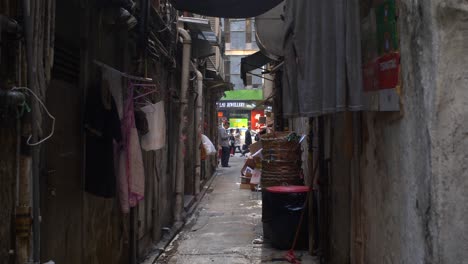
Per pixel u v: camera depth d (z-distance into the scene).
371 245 4.37
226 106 40.69
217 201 12.53
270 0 5.55
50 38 3.41
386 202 3.88
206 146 14.11
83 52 4.59
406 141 3.38
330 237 6.50
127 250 6.25
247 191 14.34
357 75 3.66
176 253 7.39
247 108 41.34
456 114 2.96
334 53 3.76
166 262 6.89
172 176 9.67
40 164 3.61
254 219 9.96
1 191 2.94
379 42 3.66
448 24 2.96
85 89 4.62
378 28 3.67
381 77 3.63
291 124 12.34
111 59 5.59
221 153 22.97
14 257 3.03
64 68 4.16
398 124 3.55
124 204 5.27
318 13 3.89
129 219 6.28
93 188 4.61
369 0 3.84
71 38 4.31
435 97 2.96
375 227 4.23
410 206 3.32
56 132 4.00
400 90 3.41
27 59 2.90
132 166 5.30
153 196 7.68
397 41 3.40
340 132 5.75
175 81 10.22
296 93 4.30
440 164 2.96
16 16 3.08
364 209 4.64
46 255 3.76
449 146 2.96
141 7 5.97
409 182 3.33
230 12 5.87
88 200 4.79
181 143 9.60
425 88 3.06
